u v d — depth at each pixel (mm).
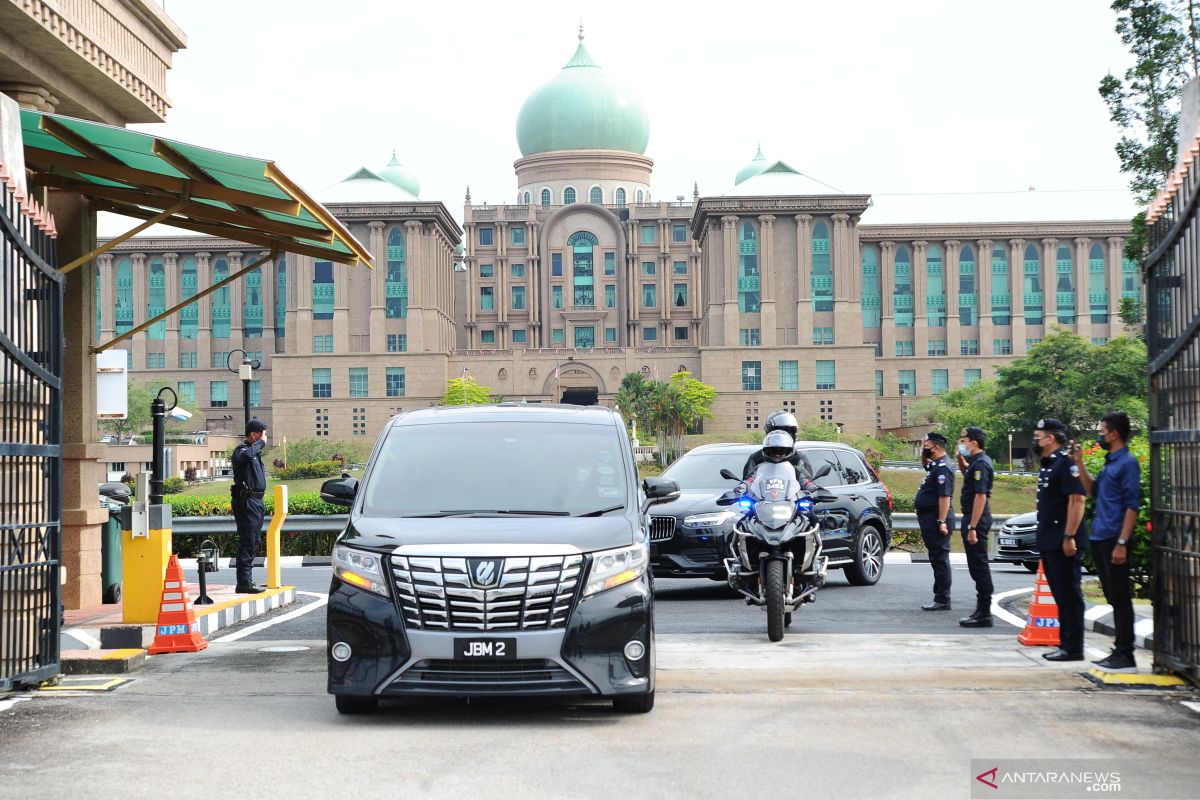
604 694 7891
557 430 9391
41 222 9938
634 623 8039
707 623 14086
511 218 139875
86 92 15461
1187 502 9195
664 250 140000
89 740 7535
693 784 6410
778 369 121562
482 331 140625
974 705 8531
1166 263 9648
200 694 9211
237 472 16406
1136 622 13039
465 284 142750
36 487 9562
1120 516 9969
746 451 18688
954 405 122438
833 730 7723
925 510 15492
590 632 7898
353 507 8859
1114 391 103688
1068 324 134375
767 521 12508
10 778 6590
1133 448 16125
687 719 8094
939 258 136750
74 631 12969
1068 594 10719
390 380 122875
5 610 9250
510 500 8750
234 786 6406
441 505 8727
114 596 16203
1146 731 7684
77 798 6191
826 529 18328
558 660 7840
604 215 139750
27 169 14094
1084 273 133875
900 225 135125
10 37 13430
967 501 13766
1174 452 9477
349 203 122812
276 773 6676
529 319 139000
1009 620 14328
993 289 135625
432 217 123312
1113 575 9977
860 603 16391
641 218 139875
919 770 6703
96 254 13461
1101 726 7828
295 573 23656
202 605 14281
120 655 10430
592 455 9156
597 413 9789
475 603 7820
